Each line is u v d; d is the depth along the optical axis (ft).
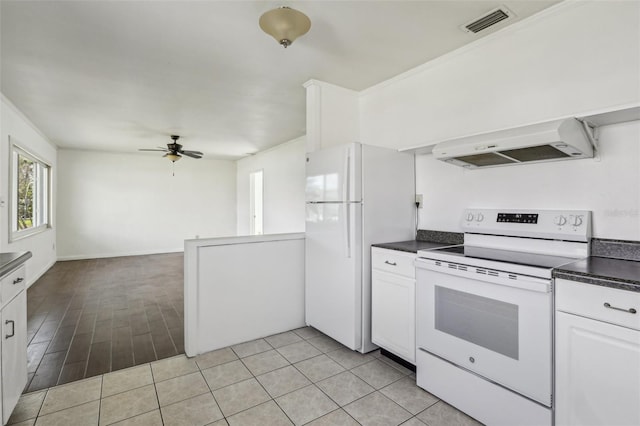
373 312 8.20
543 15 6.56
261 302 9.44
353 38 7.63
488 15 6.71
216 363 7.93
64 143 20.26
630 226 5.69
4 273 5.23
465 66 8.04
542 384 4.89
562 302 4.71
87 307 12.28
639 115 5.32
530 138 5.50
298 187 19.31
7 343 5.46
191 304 8.28
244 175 27.04
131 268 19.51
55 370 7.61
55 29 7.22
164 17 6.79
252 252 9.27
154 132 17.34
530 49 6.84
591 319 4.43
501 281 5.32
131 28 7.21
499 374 5.41
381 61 8.80
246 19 6.88
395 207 8.87
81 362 8.00
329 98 10.35
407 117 9.49
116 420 5.83
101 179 23.50
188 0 6.22
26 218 15.90
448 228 8.59
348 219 8.19
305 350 8.62
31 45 7.93
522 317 5.11
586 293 4.47
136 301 13.03
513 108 7.13
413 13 6.63
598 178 6.05
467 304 5.92
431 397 6.50
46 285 15.56
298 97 11.77
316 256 9.39
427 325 6.60
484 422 5.63
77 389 6.81
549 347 4.83
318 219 9.25
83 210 22.89
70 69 9.34
